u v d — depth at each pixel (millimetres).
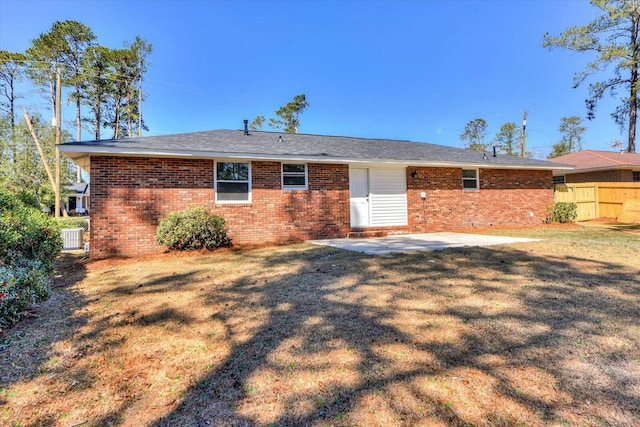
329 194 11391
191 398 2324
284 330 3428
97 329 3566
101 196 8688
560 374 2502
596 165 19219
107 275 6215
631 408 2092
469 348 2955
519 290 4605
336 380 2484
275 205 10617
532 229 12609
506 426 1946
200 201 9703
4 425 2074
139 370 2721
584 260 6434
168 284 5414
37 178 21047
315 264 6520
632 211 14102
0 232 4770
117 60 33250
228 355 2938
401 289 4738
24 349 3105
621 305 3947
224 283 5352
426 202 12828
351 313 3859
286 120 40531
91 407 2252
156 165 9234
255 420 2070
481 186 13734
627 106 21406
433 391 2314
